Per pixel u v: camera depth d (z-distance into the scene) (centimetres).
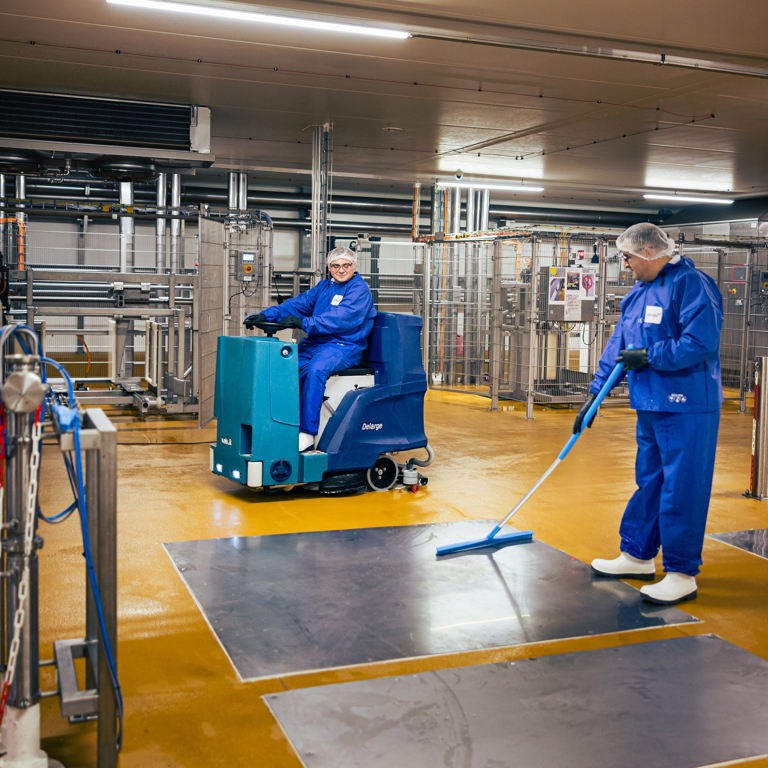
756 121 950
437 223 1363
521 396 995
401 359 502
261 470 453
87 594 203
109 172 815
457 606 306
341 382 482
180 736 209
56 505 438
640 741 210
